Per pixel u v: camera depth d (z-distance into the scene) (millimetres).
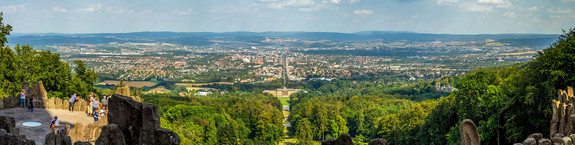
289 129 189250
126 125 14203
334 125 160250
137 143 14078
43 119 37000
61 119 38000
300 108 198250
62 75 72125
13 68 66500
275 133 155750
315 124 161500
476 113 57094
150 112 14000
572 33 46281
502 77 75375
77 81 74188
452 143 57250
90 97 41156
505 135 49250
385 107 193875
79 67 78438
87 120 38594
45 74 68625
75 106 42188
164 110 162125
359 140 133875
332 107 171750
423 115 84000
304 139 153500
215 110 158750
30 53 72000
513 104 47156
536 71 44906
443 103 71750
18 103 42094
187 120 132000
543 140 17719
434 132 68688
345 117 175250
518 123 46125
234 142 125062
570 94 31844
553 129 28797
